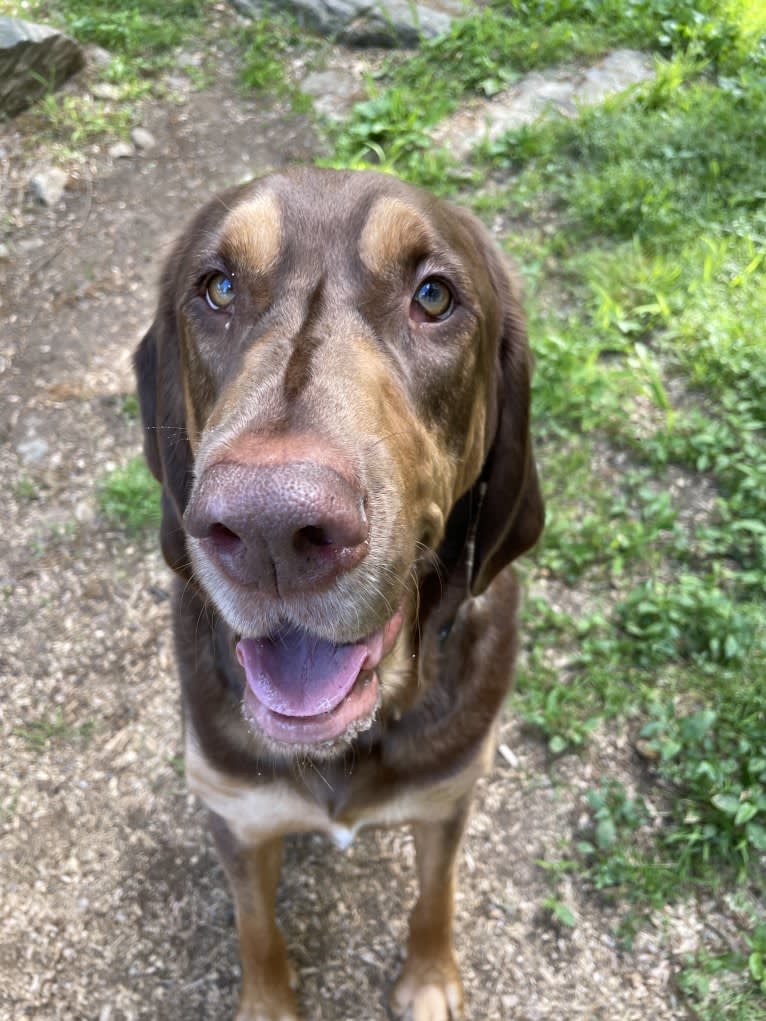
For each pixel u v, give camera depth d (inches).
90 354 31.0
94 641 24.8
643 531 25.4
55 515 27.2
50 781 22.5
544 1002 19.4
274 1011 18.9
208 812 17.3
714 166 34.8
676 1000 19.3
